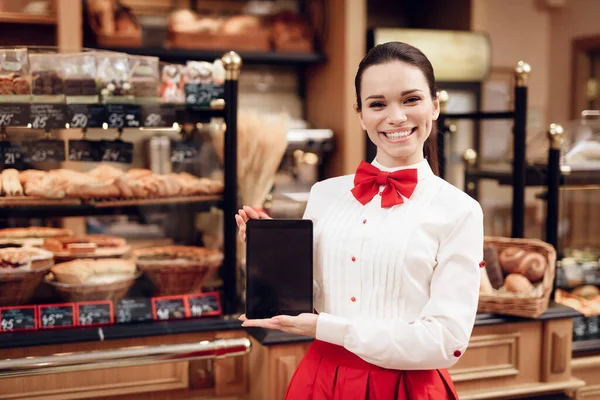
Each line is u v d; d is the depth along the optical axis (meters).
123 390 2.46
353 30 4.50
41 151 2.47
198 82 2.60
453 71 4.75
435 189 1.63
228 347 2.42
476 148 4.84
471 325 1.53
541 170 2.98
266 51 4.55
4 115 2.37
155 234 2.94
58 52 2.47
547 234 2.91
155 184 2.56
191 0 4.72
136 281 2.61
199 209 2.66
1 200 2.41
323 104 4.79
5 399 2.34
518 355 2.62
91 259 2.58
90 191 2.49
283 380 2.42
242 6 4.87
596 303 3.07
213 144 2.73
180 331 2.47
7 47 2.45
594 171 2.98
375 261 1.59
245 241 1.70
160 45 4.62
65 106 2.43
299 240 1.66
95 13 4.12
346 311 1.63
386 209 1.64
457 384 2.55
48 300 2.48
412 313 1.58
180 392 2.54
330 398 1.63
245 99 4.88
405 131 1.58
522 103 2.89
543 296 2.51
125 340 2.44
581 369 2.88
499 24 6.50
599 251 3.53
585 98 6.55
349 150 4.53
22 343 2.30
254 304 1.66
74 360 2.26
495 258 2.72
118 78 2.48
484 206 4.61
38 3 4.10
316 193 1.81
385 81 1.56
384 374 1.58
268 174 2.86
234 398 2.59
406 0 5.52
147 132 2.61
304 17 4.71
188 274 2.59
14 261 2.37
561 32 6.62
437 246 1.58
